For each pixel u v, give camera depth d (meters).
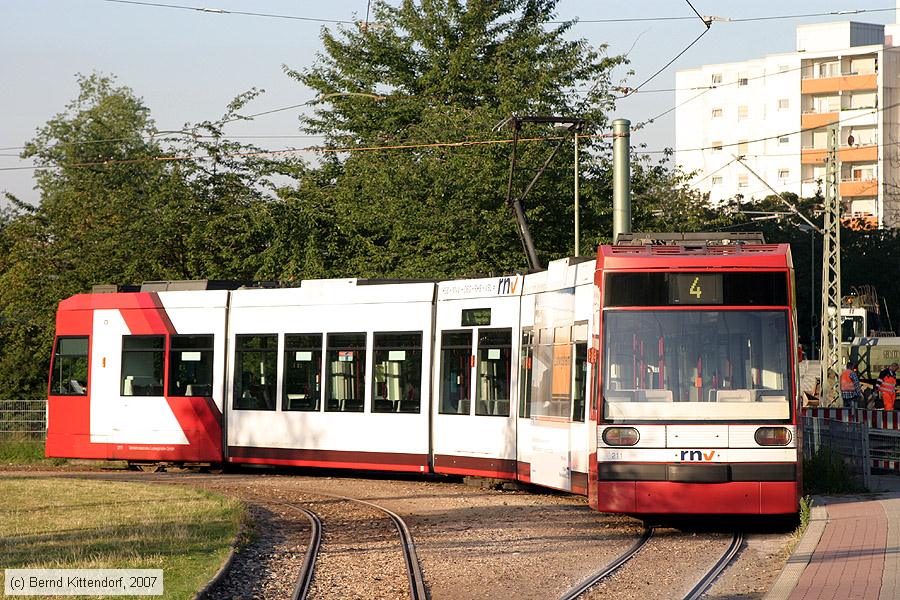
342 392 28.30
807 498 20.41
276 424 29.34
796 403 18.11
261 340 29.95
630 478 18.02
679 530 18.92
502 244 44.75
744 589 13.70
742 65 124.69
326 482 27.98
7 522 20.20
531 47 59.56
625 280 18.77
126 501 23.52
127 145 88.56
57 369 33.12
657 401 18.19
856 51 118.25
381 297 27.92
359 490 25.94
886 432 27.70
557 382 21.81
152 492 25.36
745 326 18.42
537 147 46.19
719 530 18.92
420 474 29.41
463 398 25.81
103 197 54.97
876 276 89.81
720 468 17.81
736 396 18.12
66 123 92.19
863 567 13.81
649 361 18.42
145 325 31.77
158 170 53.91
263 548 17.33
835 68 120.00
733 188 124.88
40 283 51.59
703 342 18.41
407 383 27.16
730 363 18.31
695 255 18.73
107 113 92.69
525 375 23.77
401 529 19.02
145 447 31.34
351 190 49.97
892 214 116.19
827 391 46.34
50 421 32.97
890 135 117.12
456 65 58.88
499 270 44.44
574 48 56.09
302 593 13.82
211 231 50.91
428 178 46.69
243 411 30.05
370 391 27.80
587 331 20.36
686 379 18.30
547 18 64.00
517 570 15.22
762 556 16.17
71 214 53.75
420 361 26.98
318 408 28.64
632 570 15.05
